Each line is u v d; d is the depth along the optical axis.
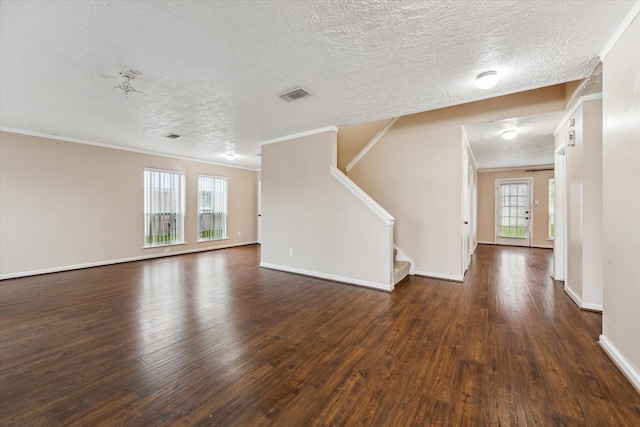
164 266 5.27
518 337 2.37
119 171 5.52
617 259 1.94
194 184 6.88
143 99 3.14
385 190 4.66
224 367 1.96
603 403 1.57
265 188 5.12
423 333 2.47
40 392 1.69
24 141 4.42
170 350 2.19
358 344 2.28
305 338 2.39
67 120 3.90
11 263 4.33
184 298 3.43
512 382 1.77
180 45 2.10
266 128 4.34
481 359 2.04
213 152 6.12
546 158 6.42
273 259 5.04
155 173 6.12
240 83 2.75
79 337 2.40
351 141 5.65
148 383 1.78
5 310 3.02
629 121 1.79
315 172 4.43
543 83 2.73
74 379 1.82
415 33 1.96
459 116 4.05
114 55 2.23
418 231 4.42
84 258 5.07
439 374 1.87
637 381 1.69
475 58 2.29
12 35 1.95
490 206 8.13
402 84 2.78
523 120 3.76
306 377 1.85
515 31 1.93
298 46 2.12
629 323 1.80
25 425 1.43
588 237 2.98
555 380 1.78
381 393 1.69
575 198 3.27
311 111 3.56
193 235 6.85
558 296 3.45
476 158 6.46
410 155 4.45
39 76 2.57
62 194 4.81
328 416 1.50
